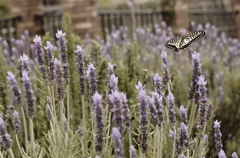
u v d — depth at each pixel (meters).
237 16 11.79
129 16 9.24
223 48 5.77
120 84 3.04
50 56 1.87
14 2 8.35
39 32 8.49
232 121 4.44
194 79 1.86
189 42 2.02
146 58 4.46
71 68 3.08
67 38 3.15
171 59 5.06
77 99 3.02
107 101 1.80
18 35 8.38
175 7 9.16
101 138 1.44
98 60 3.14
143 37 5.53
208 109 1.77
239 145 4.31
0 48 3.38
